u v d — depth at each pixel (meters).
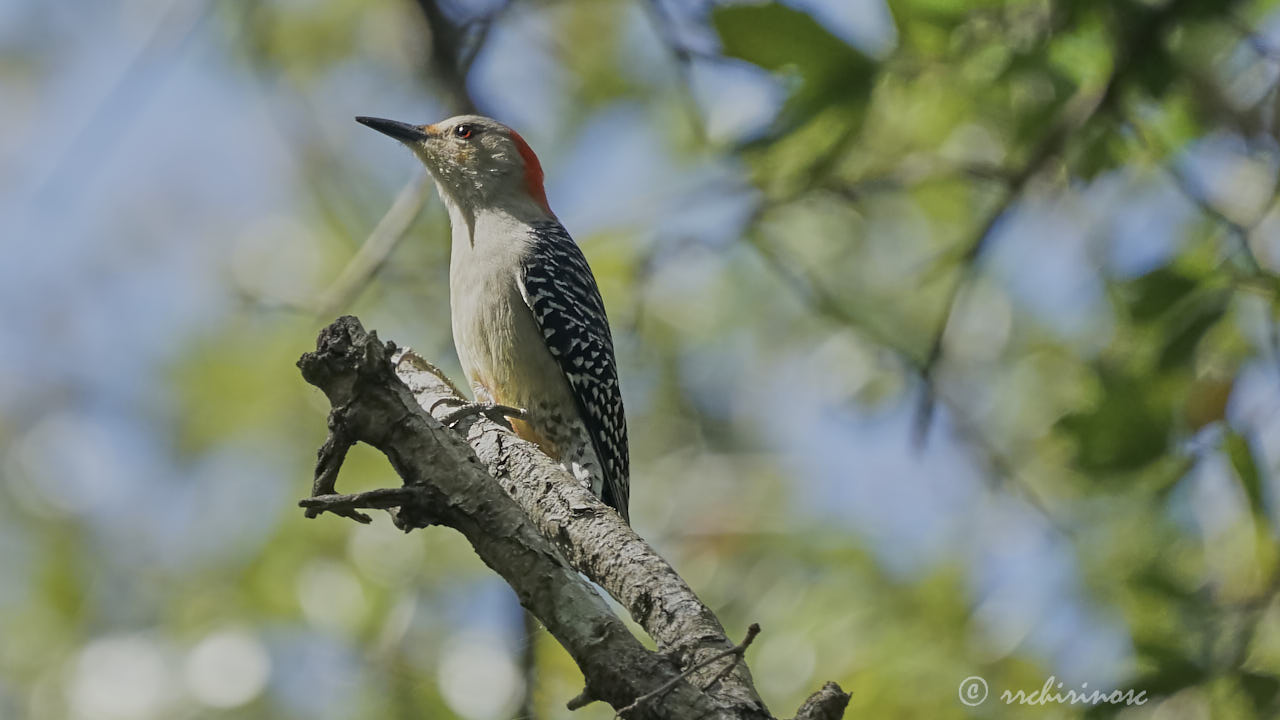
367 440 6.04
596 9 14.69
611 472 11.30
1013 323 13.43
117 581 13.98
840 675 11.11
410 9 11.56
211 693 11.98
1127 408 8.59
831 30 8.55
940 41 8.77
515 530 5.88
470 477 5.96
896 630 11.50
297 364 6.08
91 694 12.49
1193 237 10.09
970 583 11.82
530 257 11.02
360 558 12.26
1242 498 9.00
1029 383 13.17
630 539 6.34
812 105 8.70
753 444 14.80
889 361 13.18
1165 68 8.52
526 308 11.02
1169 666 8.23
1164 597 8.86
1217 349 8.95
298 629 12.08
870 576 12.12
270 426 13.87
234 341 14.34
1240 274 8.49
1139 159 10.20
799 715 5.19
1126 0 8.41
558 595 5.73
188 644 12.56
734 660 5.30
